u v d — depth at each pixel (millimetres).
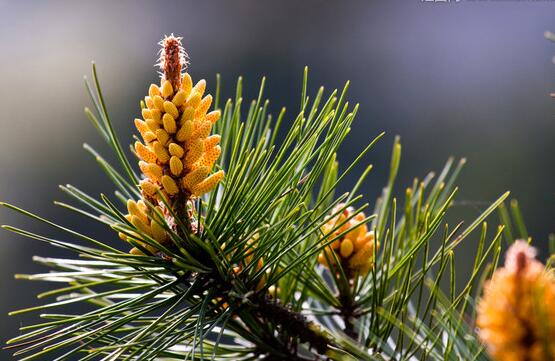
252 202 790
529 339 705
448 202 786
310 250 787
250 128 793
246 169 786
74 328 770
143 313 777
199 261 790
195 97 778
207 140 784
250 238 790
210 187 784
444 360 756
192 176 778
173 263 787
